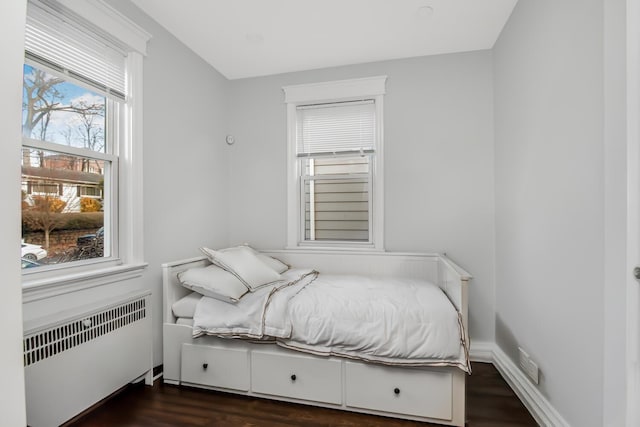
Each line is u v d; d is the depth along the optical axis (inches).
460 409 65.7
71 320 61.3
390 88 109.5
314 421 67.9
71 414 60.9
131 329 75.0
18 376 16.6
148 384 81.8
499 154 95.1
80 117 70.5
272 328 73.7
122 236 78.8
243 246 106.4
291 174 118.3
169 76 92.0
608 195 46.9
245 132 122.5
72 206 69.1
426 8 82.0
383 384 69.3
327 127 117.5
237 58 107.7
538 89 68.6
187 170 99.8
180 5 80.4
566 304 58.1
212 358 79.6
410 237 108.0
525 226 75.7
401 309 69.7
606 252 47.2
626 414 45.3
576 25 54.4
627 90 44.1
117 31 73.8
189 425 66.0
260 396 76.9
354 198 117.4
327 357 72.6
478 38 96.3
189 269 88.0
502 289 92.7
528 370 73.5
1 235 16.0
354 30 91.9
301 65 113.0
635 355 43.9
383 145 109.9
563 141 58.8
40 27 60.6
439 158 105.5
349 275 105.7
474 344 100.4
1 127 15.9
